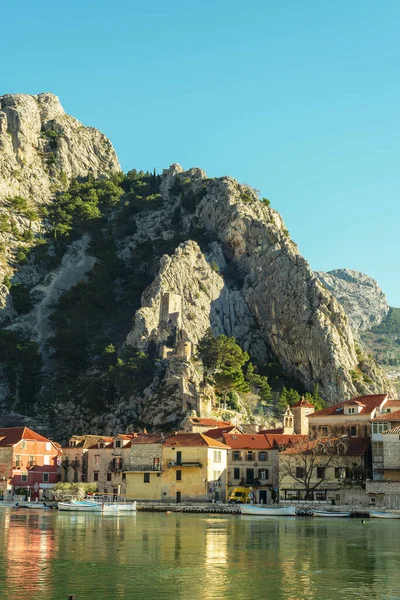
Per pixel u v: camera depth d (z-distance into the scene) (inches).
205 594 2378.2
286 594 2386.8
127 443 7377.0
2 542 3538.4
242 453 6806.1
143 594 2368.4
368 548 3400.6
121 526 4411.9
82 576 2640.3
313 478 6200.8
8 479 7381.9
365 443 6314.0
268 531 4136.3
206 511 5866.1
